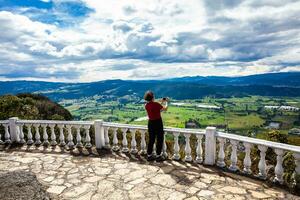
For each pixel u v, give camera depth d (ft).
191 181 20.95
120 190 19.71
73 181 21.76
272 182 20.40
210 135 24.11
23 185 16.38
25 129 44.24
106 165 25.55
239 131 208.23
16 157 29.22
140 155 28.37
